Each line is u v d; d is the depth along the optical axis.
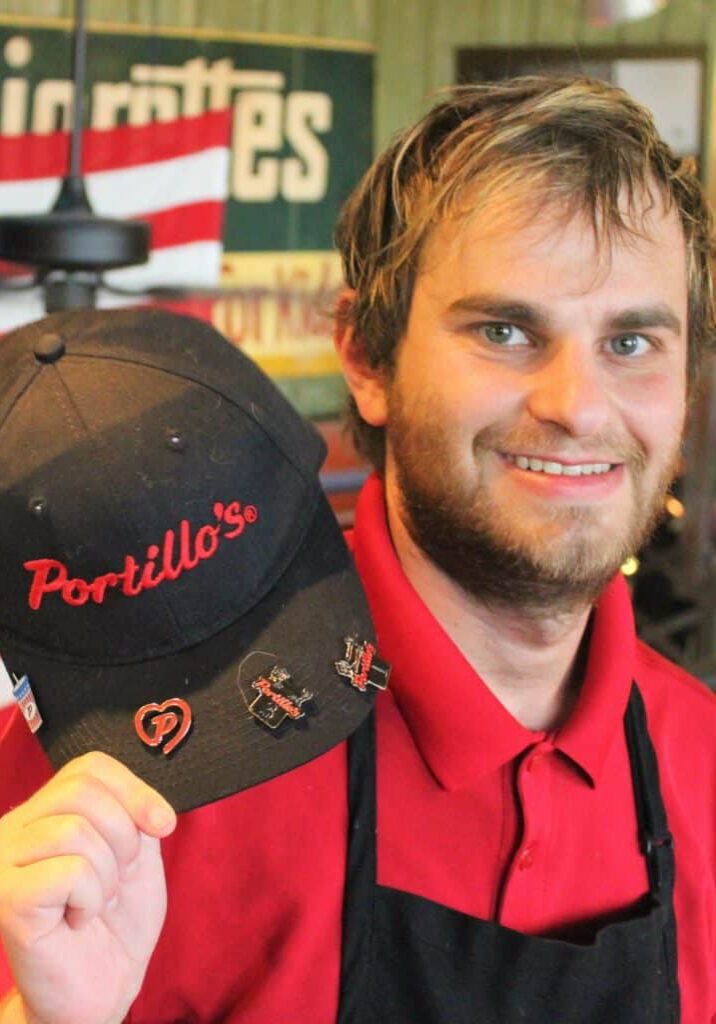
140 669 0.94
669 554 3.23
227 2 2.93
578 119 1.00
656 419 1.01
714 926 1.16
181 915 1.02
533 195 0.98
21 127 2.61
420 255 1.03
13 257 1.49
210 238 2.49
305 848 1.03
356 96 3.21
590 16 2.41
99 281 1.58
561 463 0.98
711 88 3.41
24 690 0.95
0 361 1.01
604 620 1.14
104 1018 0.84
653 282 1.00
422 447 1.02
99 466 0.93
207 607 0.94
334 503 2.33
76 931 0.82
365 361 1.14
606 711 1.10
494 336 1.00
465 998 1.02
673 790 1.17
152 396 0.96
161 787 0.90
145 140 2.56
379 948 1.02
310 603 0.98
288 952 1.01
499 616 1.06
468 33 3.33
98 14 2.73
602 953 1.06
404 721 1.07
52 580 0.93
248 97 3.02
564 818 1.09
